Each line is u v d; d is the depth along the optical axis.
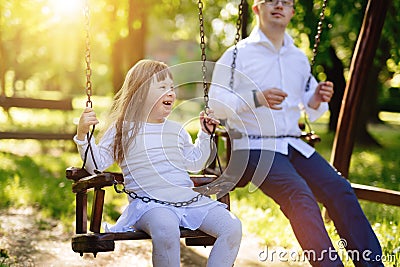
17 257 6.38
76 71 34.69
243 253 6.57
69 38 25.38
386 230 7.24
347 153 7.61
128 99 4.68
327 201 5.48
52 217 8.12
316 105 6.06
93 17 14.39
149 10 16.91
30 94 28.11
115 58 15.15
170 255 4.34
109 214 8.16
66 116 15.63
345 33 17.22
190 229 4.52
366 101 19.28
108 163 4.70
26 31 23.27
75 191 4.49
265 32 5.82
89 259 6.41
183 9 20.31
